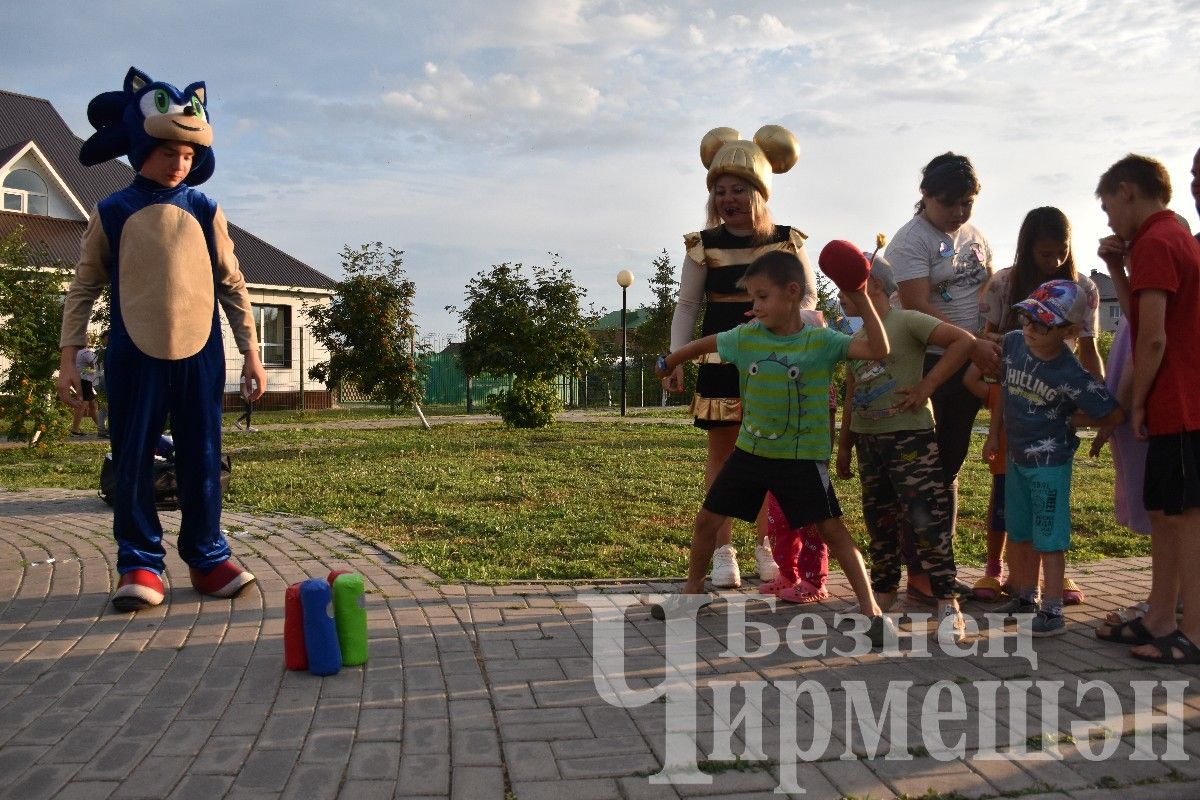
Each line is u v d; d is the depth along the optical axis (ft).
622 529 20.84
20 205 75.15
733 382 15.97
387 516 22.20
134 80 14.12
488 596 14.76
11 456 39.81
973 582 16.19
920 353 13.48
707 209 16.48
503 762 8.84
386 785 8.32
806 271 15.12
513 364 62.80
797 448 12.75
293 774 8.52
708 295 16.39
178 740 9.23
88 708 10.04
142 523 14.25
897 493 13.57
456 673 11.21
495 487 27.07
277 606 14.08
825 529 12.80
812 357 12.60
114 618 13.46
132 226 14.05
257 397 15.64
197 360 14.32
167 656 11.78
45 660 11.60
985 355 12.84
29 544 18.57
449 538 19.75
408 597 14.61
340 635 11.39
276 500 24.49
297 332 84.53
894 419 13.43
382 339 55.98
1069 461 13.07
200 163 15.11
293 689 10.64
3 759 8.79
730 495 13.28
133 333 13.91
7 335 40.55
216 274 15.31
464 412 78.33
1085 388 12.64
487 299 62.80
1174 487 11.85
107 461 23.54
